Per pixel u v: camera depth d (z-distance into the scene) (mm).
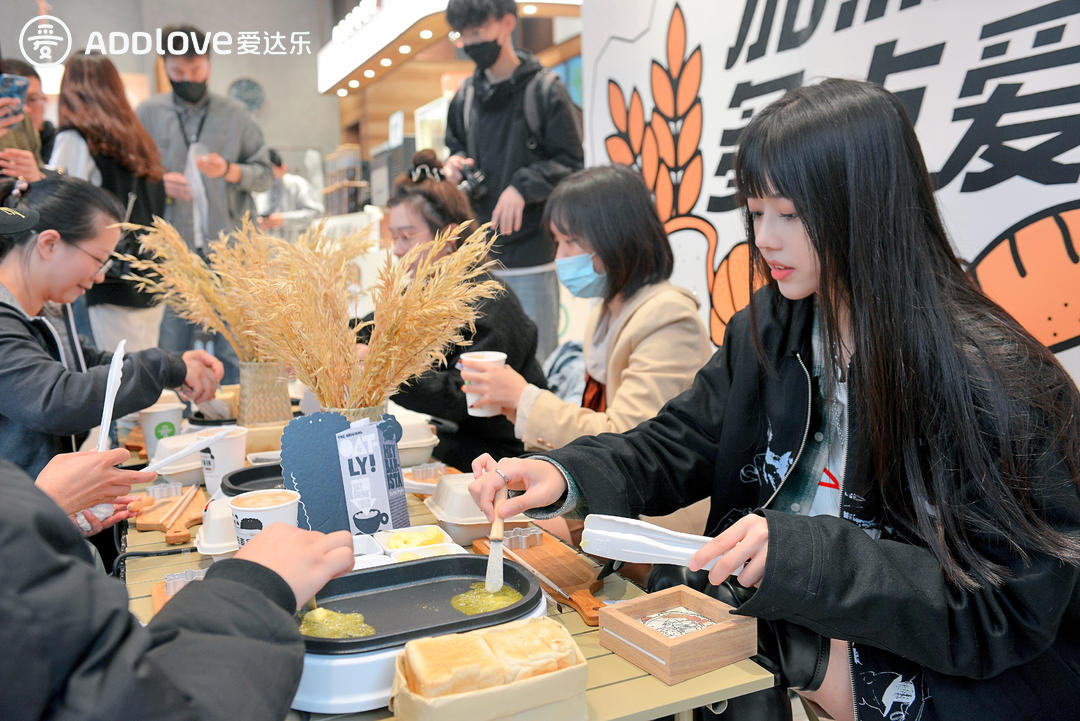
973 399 994
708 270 2707
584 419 1687
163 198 3693
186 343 3941
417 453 1786
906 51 1993
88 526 1366
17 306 1722
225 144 4152
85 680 555
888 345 1030
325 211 6555
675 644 910
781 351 1292
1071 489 970
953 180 1904
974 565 972
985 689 1014
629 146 3070
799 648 1068
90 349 2273
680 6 2725
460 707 770
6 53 5672
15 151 2775
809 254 1090
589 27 3221
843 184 1019
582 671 825
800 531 970
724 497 1366
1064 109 1676
